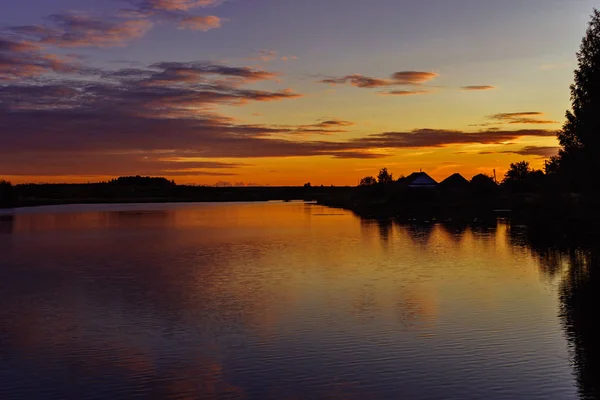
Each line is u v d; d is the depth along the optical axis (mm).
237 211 105500
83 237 51094
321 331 17234
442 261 31984
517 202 87438
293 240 45906
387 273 27953
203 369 14016
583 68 49750
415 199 101938
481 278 26203
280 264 31562
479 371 13609
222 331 17375
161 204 156500
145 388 12859
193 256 35750
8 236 52438
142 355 15180
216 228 61250
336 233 52000
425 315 19094
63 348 15883
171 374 13703
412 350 15266
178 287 24719
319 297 22234
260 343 16078
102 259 34781
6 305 21422
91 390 12789
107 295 23141
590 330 16969
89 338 16844
